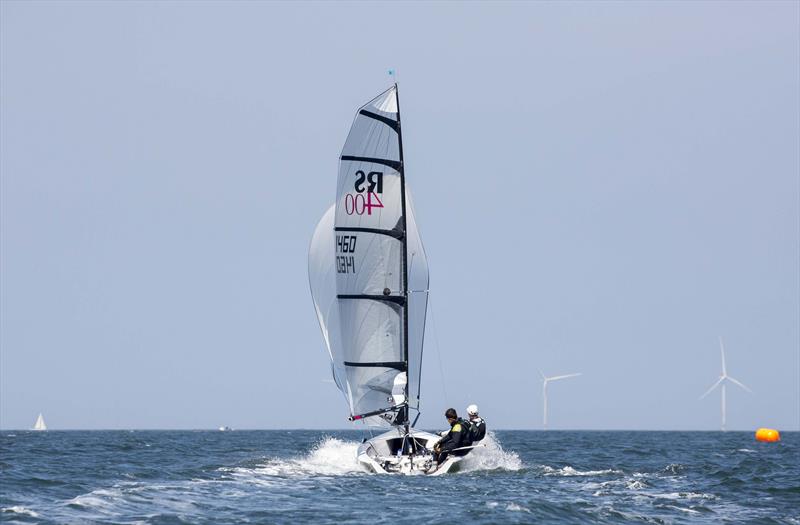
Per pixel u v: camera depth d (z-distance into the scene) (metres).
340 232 117.94
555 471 110.19
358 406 118.75
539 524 69.00
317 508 75.50
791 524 73.56
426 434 115.06
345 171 117.75
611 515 74.69
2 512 70.06
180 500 78.75
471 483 94.88
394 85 117.25
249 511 73.44
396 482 94.56
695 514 77.25
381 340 117.62
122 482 93.56
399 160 117.62
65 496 82.19
